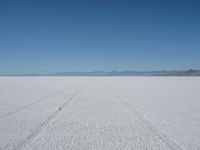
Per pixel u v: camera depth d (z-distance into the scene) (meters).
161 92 17.73
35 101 12.40
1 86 24.39
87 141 5.47
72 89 20.70
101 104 11.29
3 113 8.92
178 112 9.17
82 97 14.26
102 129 6.57
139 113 8.95
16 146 5.11
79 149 4.93
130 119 7.87
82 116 8.37
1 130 6.42
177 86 25.05
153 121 7.57
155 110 9.62
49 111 9.38
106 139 5.63
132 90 19.64
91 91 18.58
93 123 7.29
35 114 8.73
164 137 5.79
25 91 18.39
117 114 8.76
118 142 5.39
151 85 26.98
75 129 6.56
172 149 4.93
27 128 6.64
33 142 5.39
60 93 16.81
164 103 11.67
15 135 5.95
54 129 6.55
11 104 11.30
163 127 6.79
